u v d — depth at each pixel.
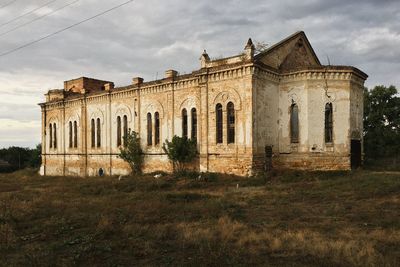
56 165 41.03
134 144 31.02
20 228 11.77
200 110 26.80
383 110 48.41
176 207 14.55
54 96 41.66
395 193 16.09
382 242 9.08
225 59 25.88
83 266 7.84
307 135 25.05
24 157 72.44
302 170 24.77
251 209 14.08
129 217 12.89
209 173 25.16
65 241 9.81
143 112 31.45
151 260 8.19
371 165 30.36
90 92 38.22
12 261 8.23
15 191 23.11
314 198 16.08
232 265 7.64
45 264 7.88
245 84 24.19
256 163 23.98
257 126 24.23
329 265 7.50
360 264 7.44
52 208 15.10
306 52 30.53
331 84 25.27
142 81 32.16
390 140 47.44
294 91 25.84
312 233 10.08
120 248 9.14
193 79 27.50
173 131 28.98
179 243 9.45
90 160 36.72
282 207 14.26
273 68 25.66
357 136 26.64
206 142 26.27
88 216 13.11
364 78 27.78
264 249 8.74
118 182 24.58
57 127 41.16
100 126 35.75
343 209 13.35
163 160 29.56
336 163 24.95
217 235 10.14
